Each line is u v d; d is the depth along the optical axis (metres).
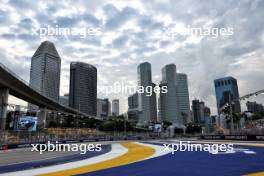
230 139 38.44
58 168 10.62
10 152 24.88
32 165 12.20
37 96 73.69
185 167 9.73
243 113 88.50
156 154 16.30
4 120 54.56
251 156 12.72
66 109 102.12
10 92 63.16
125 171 9.24
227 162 10.71
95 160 13.75
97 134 70.81
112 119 116.06
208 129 73.06
